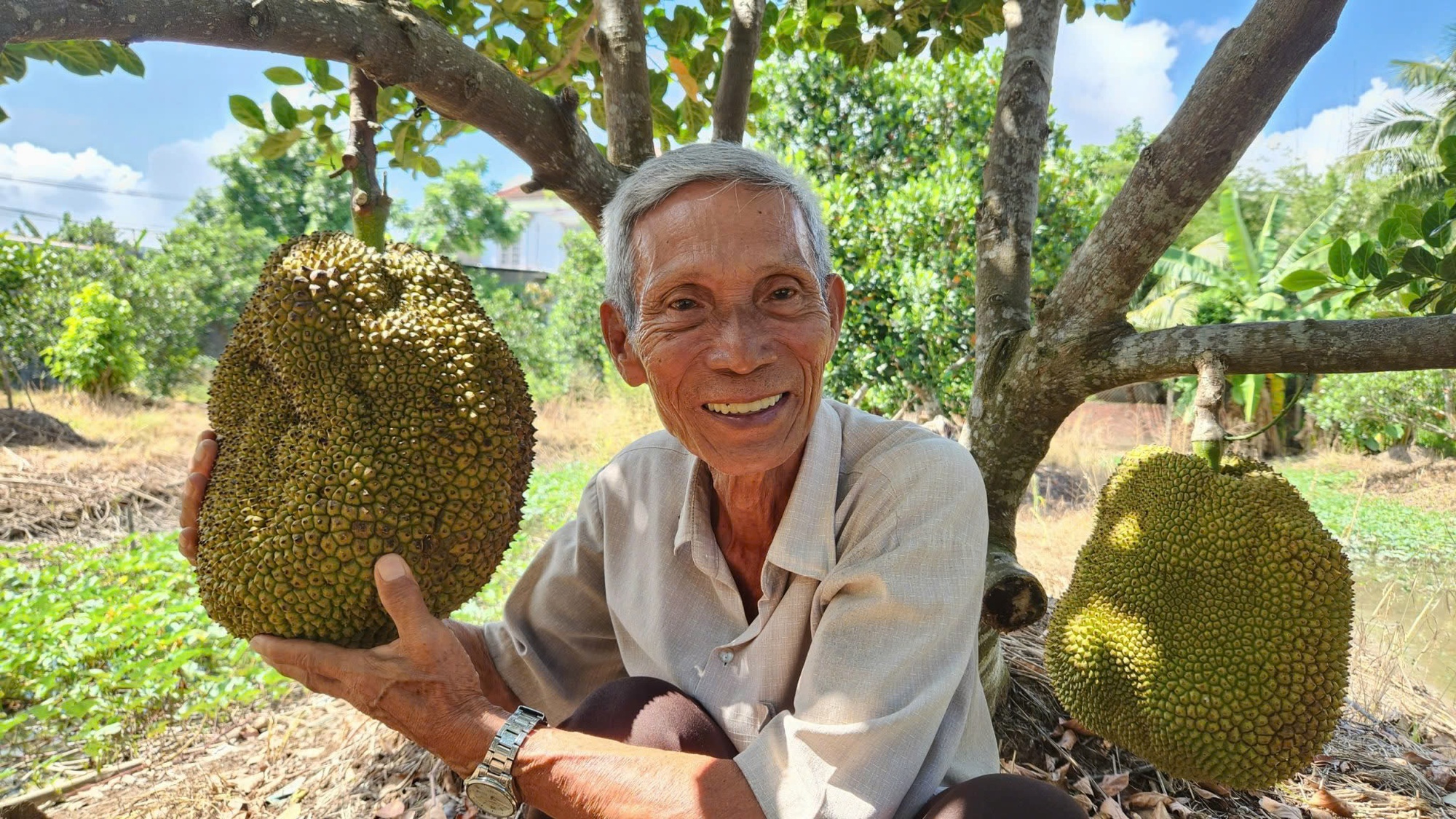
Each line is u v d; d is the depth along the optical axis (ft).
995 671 6.91
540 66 9.27
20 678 10.69
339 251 4.30
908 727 3.68
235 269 61.98
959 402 25.20
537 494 20.02
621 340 4.53
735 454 3.99
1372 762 8.02
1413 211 5.44
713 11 9.33
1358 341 4.64
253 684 10.50
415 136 7.92
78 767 9.14
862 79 28.50
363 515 3.82
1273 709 5.50
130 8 3.52
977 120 28.68
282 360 4.13
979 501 4.24
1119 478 6.68
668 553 4.83
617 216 4.09
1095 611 6.33
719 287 3.79
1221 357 5.05
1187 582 5.92
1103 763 7.37
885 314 25.73
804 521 4.25
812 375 4.00
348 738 8.25
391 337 4.10
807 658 4.07
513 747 3.81
